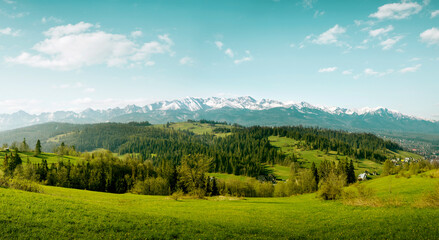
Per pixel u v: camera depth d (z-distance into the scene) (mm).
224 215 38375
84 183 99812
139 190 96188
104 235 21531
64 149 176125
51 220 23188
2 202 26203
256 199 80062
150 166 147375
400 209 33031
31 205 27016
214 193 91750
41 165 107062
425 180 63406
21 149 166750
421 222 25047
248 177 181500
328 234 24891
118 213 30125
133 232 23109
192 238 23031
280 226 29344
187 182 82938
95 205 34219
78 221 24094
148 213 34125
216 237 23641
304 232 26203
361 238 22578
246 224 30297
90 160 145500
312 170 126438
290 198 84938
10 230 19562
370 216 30297
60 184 95438
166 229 25094
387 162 123125
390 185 69250
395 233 22875
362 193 43344
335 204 45094
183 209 44656
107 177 107125
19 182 44312
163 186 100000
